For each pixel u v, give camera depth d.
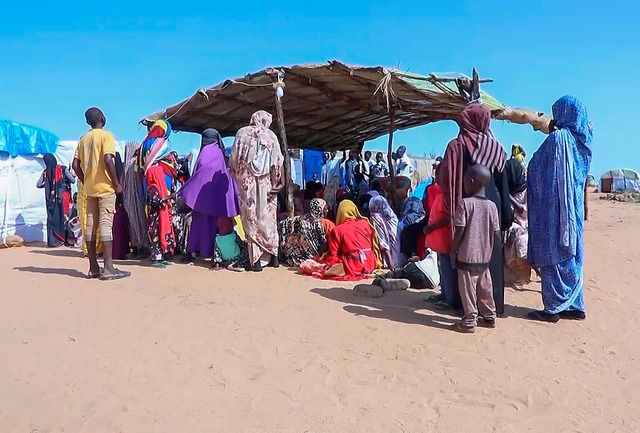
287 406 4.04
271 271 8.55
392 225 9.08
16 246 12.62
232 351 5.01
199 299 6.64
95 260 7.77
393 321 6.01
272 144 8.52
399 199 11.61
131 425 3.71
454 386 4.45
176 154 9.31
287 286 7.52
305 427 3.76
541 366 4.92
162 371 4.54
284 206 11.57
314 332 5.57
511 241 7.54
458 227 5.65
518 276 7.69
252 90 10.29
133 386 4.26
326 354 5.01
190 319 5.85
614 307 6.96
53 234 12.64
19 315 5.85
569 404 4.23
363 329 5.71
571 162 6.05
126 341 5.15
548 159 6.10
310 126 14.10
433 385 4.46
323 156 17.45
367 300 6.88
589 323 6.21
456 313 6.36
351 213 8.82
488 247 5.71
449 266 6.29
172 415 3.86
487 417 3.99
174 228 9.63
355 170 15.10
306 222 9.02
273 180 8.60
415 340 5.43
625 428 3.90
